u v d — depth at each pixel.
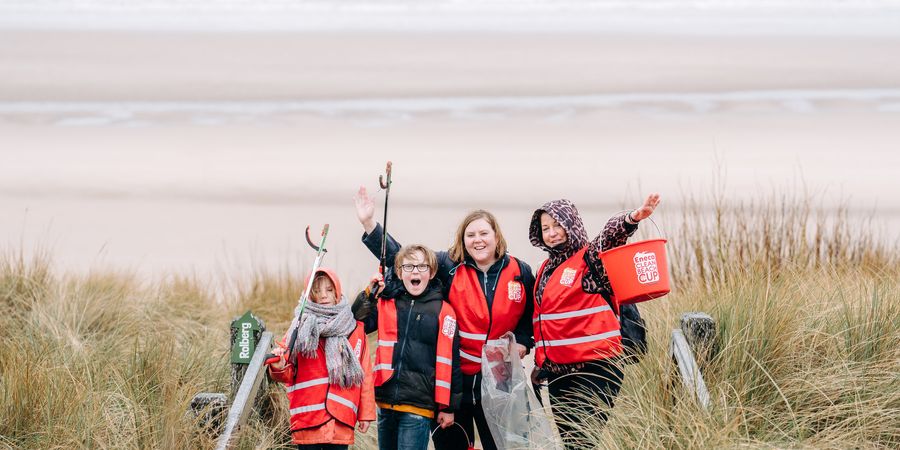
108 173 16.42
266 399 5.85
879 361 5.38
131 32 34.62
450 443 5.72
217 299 10.01
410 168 16.36
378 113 20.83
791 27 34.44
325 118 20.50
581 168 16.08
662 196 14.20
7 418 5.30
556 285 5.30
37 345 6.80
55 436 5.16
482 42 31.41
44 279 8.43
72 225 13.50
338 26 36.47
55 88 23.42
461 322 5.47
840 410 5.02
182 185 15.68
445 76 24.86
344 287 10.61
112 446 5.04
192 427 4.87
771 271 7.68
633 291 5.11
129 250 12.34
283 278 9.89
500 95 22.44
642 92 22.42
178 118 20.64
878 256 8.84
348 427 5.19
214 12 40.97
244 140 18.70
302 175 16.16
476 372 5.52
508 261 5.51
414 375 5.32
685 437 4.58
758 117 19.64
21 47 30.31
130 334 7.74
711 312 5.99
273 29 35.72
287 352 5.04
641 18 38.12
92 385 5.78
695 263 8.84
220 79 24.80
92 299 8.12
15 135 18.97
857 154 16.53
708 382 5.21
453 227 12.91
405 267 5.32
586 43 30.83
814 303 6.05
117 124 20.05
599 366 5.29
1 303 7.87
